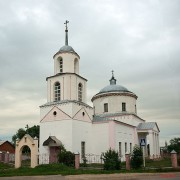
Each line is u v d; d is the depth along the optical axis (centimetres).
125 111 5122
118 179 2202
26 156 5734
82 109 4159
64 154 3484
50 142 3903
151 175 2503
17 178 2384
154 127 5306
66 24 4741
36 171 2912
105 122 4231
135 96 5369
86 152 4078
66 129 3906
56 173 2711
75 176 2448
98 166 3628
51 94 4284
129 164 3127
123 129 4516
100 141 4200
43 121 4169
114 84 5556
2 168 3494
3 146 6525
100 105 5244
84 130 4122
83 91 4403
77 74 4306
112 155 3138
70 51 4381
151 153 5012
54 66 4431
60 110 4038
